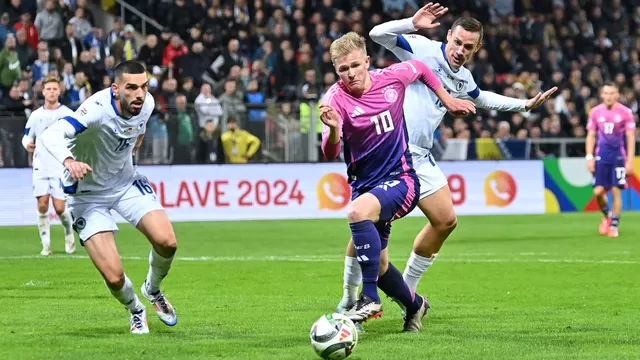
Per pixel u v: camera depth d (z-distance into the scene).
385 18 65.38
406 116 19.84
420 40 20.58
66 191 18.08
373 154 17.45
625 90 64.25
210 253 35.53
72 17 57.03
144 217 18.00
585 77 65.88
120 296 17.91
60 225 47.78
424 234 20.02
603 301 23.08
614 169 41.78
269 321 19.80
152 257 18.08
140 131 18.09
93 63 54.22
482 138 56.22
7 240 40.66
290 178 51.44
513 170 54.53
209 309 21.66
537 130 58.25
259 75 57.53
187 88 54.16
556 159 55.34
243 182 50.81
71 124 17.09
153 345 16.75
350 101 17.31
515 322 19.70
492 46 64.38
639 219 50.53
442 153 54.25
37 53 54.50
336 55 16.95
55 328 18.78
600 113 41.69
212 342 17.09
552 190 55.16
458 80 20.48
